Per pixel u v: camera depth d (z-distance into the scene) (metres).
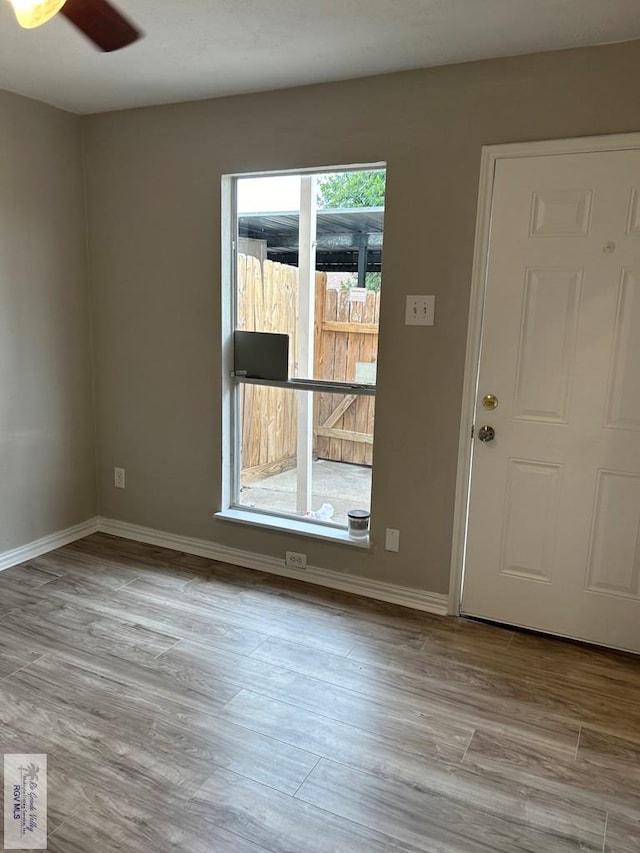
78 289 3.55
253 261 3.22
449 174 2.61
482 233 2.59
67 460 3.62
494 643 2.70
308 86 2.81
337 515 3.24
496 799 1.85
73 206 3.45
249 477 3.47
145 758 1.97
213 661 2.51
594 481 2.57
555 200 2.46
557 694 2.35
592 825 1.77
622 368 2.46
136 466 3.67
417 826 1.75
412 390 2.83
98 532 3.83
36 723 2.12
